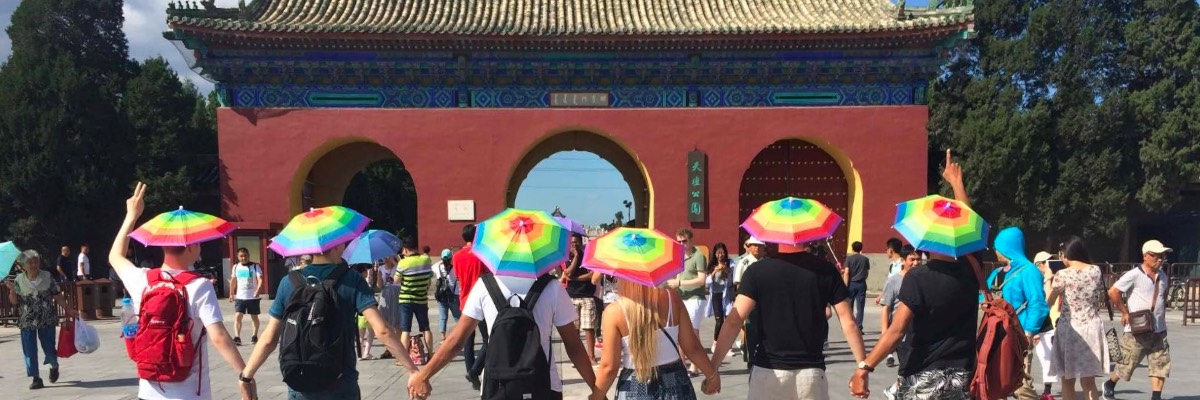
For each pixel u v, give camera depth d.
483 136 22.16
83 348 10.13
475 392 9.84
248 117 21.84
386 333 5.35
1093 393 7.66
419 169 22.12
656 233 5.51
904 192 22.09
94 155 26.02
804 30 20.64
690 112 22.27
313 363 5.09
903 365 5.57
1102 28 26.38
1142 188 25.67
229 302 21.25
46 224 25.69
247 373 5.33
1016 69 26.55
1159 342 8.61
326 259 5.54
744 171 22.25
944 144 27.84
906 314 5.36
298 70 21.89
